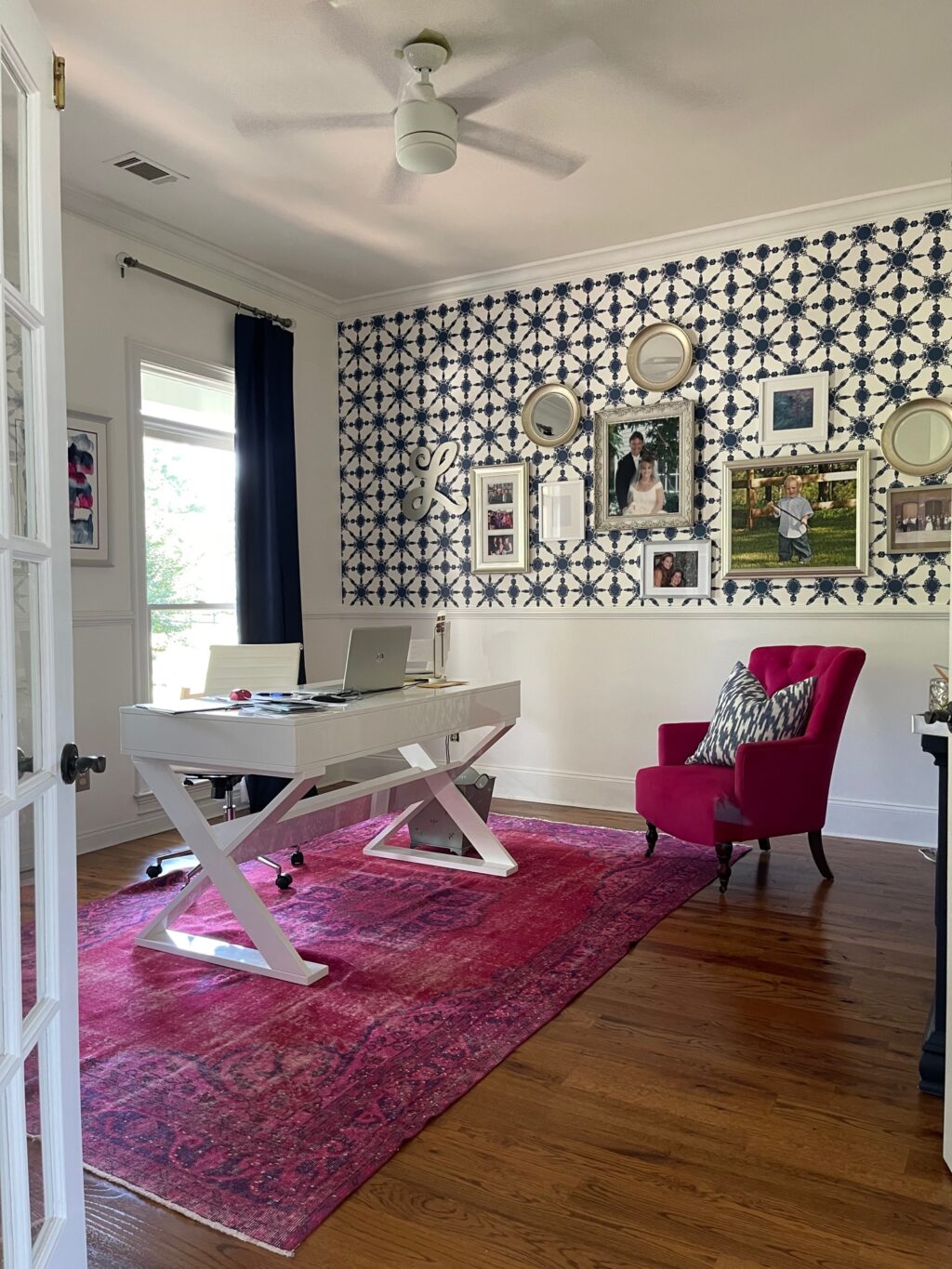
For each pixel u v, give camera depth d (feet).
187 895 9.94
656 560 15.70
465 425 17.44
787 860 13.12
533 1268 5.18
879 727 14.11
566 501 16.46
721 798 11.55
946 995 6.16
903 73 10.18
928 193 13.34
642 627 15.88
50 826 4.53
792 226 14.32
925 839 13.88
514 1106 6.85
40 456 4.54
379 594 18.54
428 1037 7.91
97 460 13.70
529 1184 5.93
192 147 11.93
